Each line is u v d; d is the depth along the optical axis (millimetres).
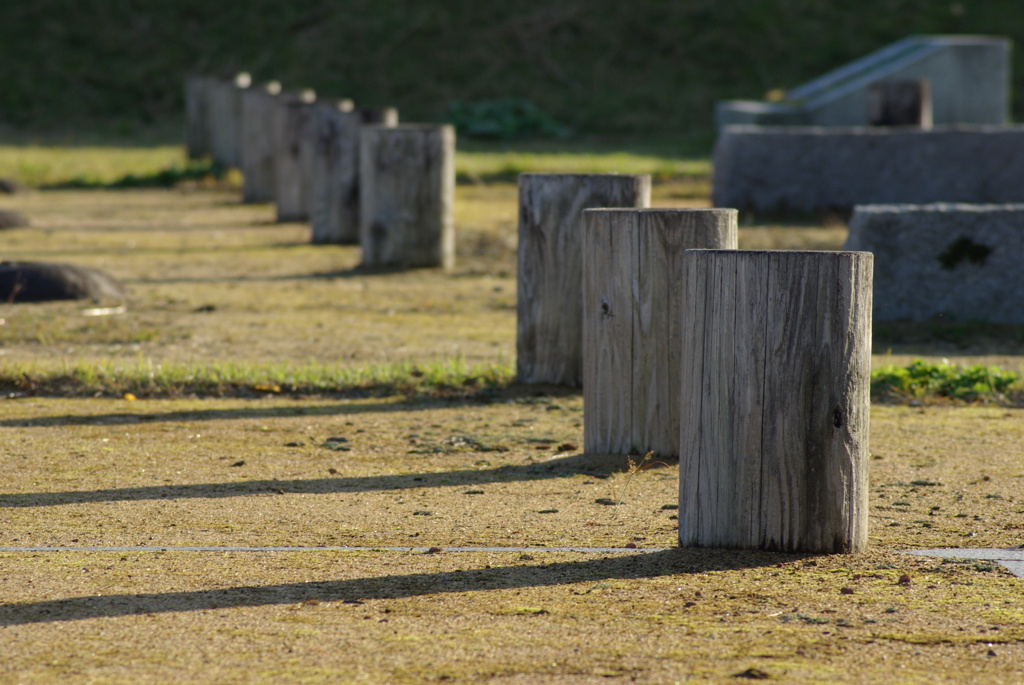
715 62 135375
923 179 62375
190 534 16969
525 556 15781
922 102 73125
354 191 56656
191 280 45375
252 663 11969
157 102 127250
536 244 27406
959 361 32438
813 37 138000
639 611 13461
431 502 18891
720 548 15836
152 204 75125
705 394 15531
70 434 23406
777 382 15203
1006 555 15633
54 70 129125
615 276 21281
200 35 136875
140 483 19953
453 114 119188
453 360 30438
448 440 23266
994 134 61875
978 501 18672
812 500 15398
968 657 12023
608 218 21344
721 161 63875
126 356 31531
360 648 12383
